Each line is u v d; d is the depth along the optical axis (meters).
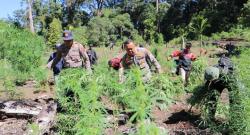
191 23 51.06
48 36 45.97
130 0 83.12
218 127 7.18
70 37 8.02
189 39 48.59
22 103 8.65
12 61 10.93
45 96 10.23
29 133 6.91
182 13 71.50
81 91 5.93
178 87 9.96
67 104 6.24
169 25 69.56
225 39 42.94
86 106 5.02
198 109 9.03
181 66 12.68
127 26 71.81
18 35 10.37
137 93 4.24
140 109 4.02
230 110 7.07
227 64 7.67
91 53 15.02
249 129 6.81
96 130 4.73
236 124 6.89
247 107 6.91
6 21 10.48
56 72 9.13
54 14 79.88
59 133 6.30
